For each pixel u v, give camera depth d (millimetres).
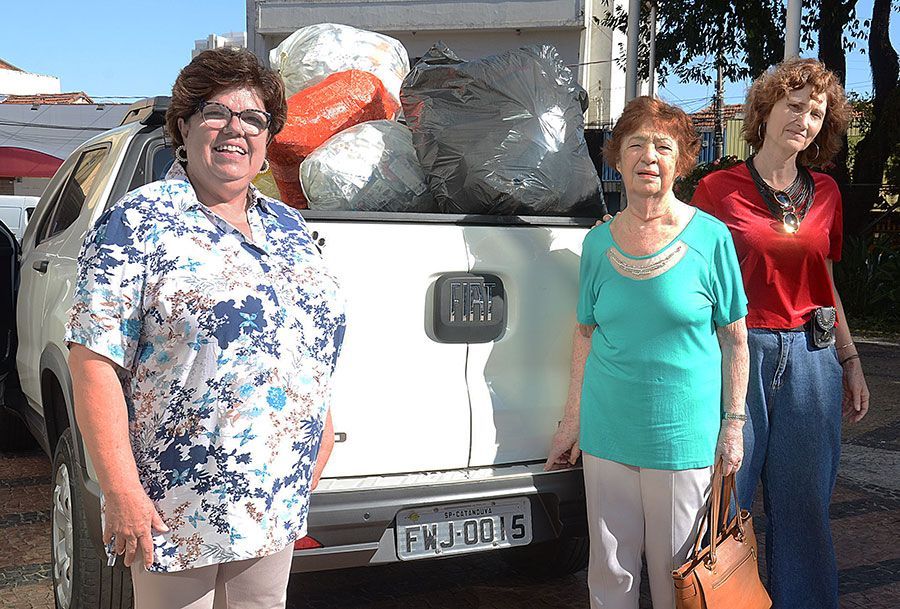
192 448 1958
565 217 3367
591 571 3047
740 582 2881
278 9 24375
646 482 2885
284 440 2035
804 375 3139
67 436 3361
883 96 15555
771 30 15945
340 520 2789
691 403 2818
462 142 3270
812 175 3180
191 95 2047
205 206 2057
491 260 3119
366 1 23906
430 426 3021
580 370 3107
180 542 1976
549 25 22984
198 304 1942
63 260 3869
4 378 4824
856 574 4227
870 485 5676
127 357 1954
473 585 3984
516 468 3121
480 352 3105
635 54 10086
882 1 15312
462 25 23438
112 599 3049
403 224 3004
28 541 4395
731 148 28219
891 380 9234
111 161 3779
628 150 2822
